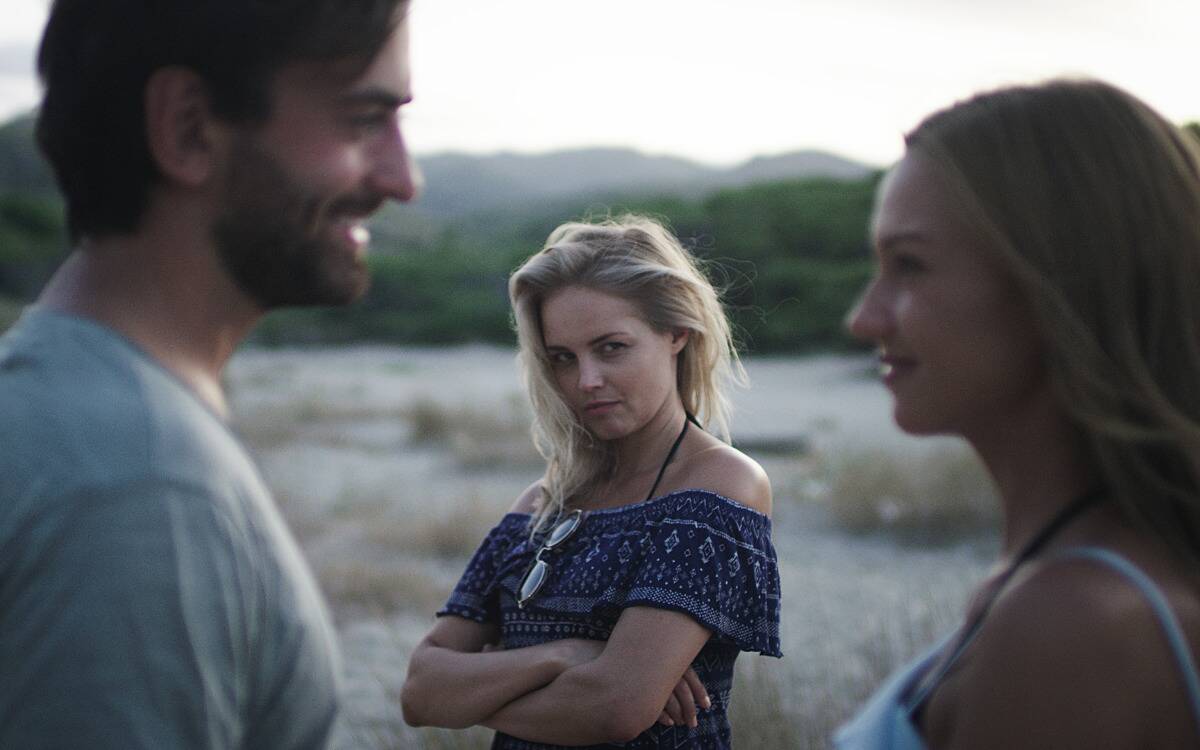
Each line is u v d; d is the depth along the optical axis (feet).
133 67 3.27
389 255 156.25
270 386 76.74
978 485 27.99
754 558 5.95
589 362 6.20
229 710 3.04
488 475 37.55
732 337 7.25
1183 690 2.90
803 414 54.90
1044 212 3.17
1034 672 2.89
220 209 3.40
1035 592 3.00
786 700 12.43
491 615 6.75
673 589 5.73
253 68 3.28
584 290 6.23
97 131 3.31
